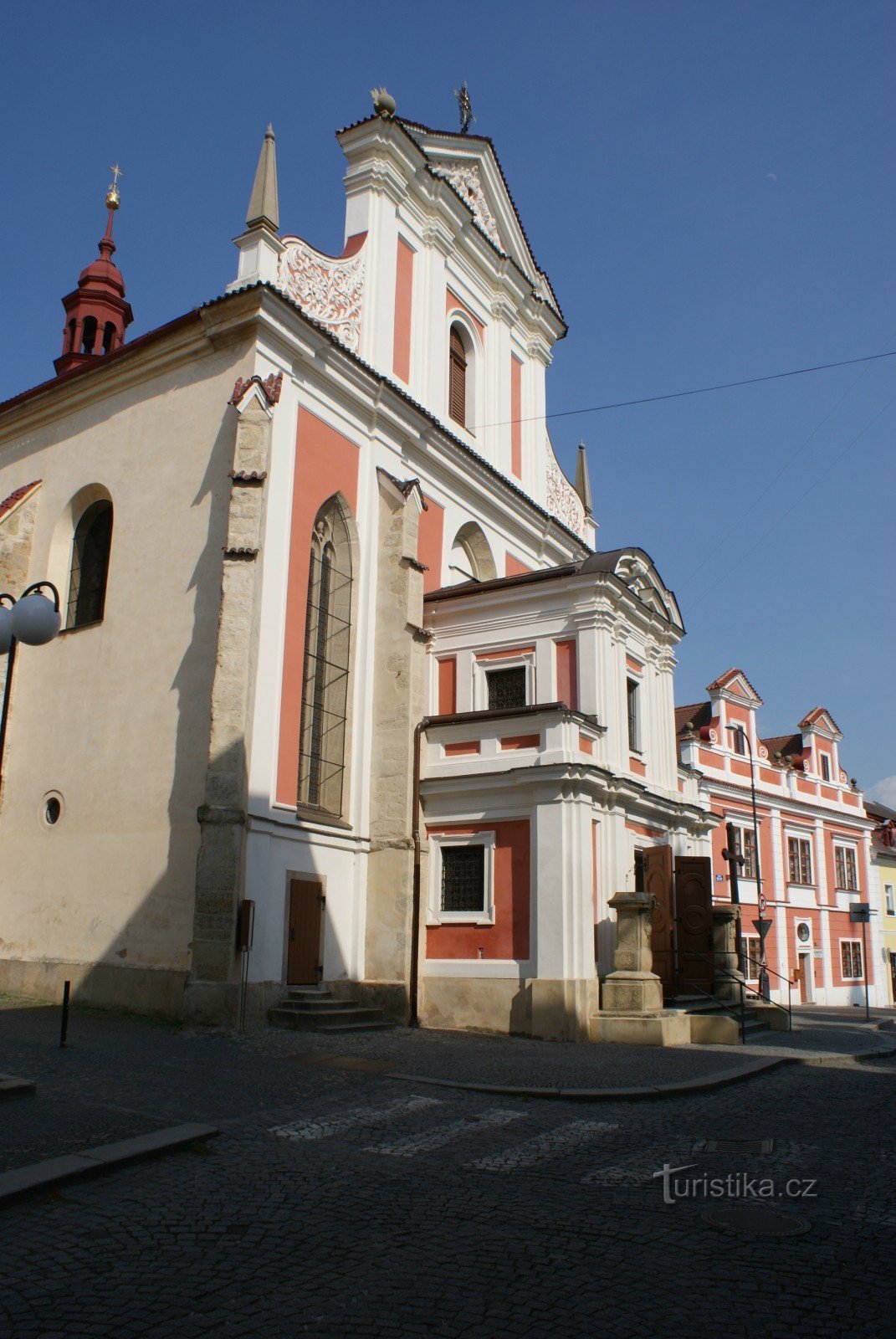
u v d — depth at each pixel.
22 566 22.53
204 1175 7.87
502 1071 13.18
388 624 21.02
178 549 19.53
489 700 22.14
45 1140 8.41
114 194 35.03
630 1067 13.92
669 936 20.98
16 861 20.55
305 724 19.67
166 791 18.28
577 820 18.59
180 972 17.00
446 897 19.75
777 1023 21.61
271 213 20.16
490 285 29.67
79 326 33.41
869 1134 10.16
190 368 20.44
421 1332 5.14
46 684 21.22
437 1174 8.13
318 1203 7.25
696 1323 5.34
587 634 21.03
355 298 23.00
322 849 18.91
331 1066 13.09
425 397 25.16
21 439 24.09
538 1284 5.82
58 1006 17.95
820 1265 6.24
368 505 21.73
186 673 18.64
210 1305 5.42
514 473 29.81
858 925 46.25
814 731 45.69
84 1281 5.70
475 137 28.77
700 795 36.50
